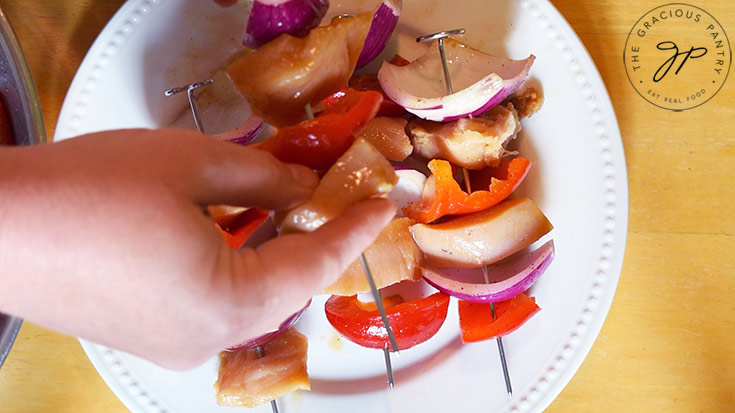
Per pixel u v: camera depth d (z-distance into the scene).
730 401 0.46
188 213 0.30
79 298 0.30
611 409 0.47
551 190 0.44
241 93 0.36
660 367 0.46
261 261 0.31
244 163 0.32
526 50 0.44
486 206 0.43
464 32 0.43
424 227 0.43
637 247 0.47
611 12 0.46
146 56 0.43
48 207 0.29
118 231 0.29
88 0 0.46
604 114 0.43
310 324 0.45
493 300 0.43
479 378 0.45
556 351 0.44
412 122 0.44
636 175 0.46
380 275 0.43
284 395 0.45
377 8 0.40
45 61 0.46
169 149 0.31
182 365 0.33
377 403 0.45
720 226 0.46
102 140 0.31
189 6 0.43
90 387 0.47
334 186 0.34
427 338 0.44
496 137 0.42
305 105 0.37
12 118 0.42
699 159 0.46
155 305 0.30
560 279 0.44
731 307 0.46
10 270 0.29
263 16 0.35
